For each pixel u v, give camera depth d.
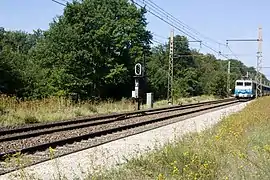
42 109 29.47
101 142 17.55
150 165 11.28
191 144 12.49
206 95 97.69
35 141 17.72
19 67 44.19
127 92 64.00
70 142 17.58
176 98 65.69
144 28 68.12
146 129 23.19
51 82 50.41
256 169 9.90
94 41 55.66
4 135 19.33
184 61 107.38
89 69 54.56
